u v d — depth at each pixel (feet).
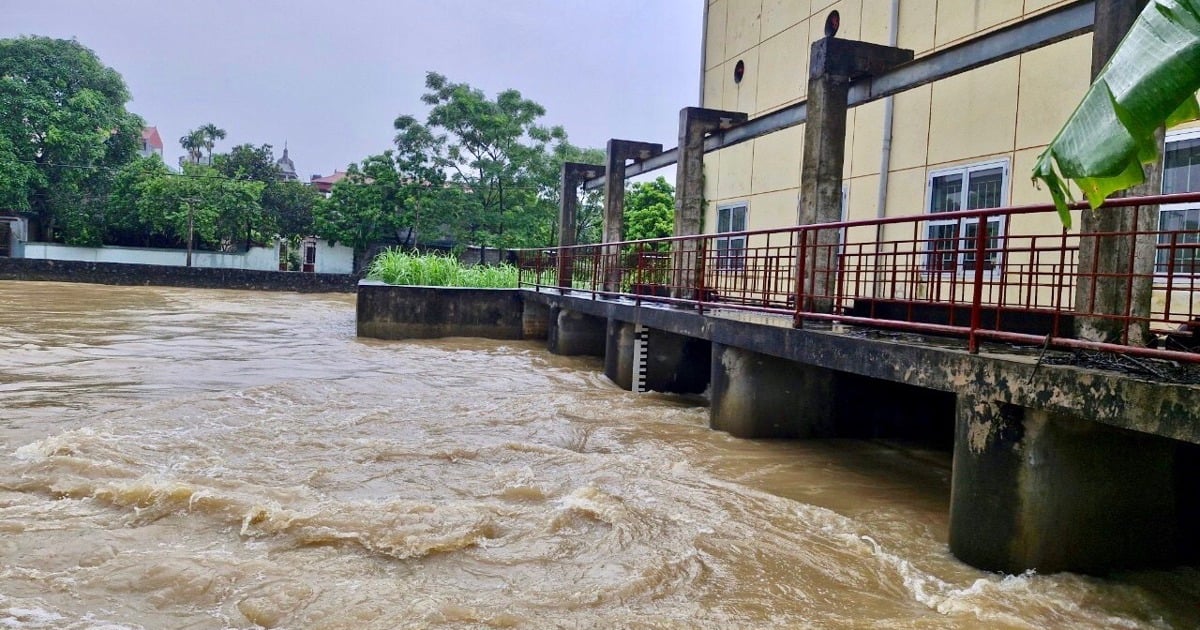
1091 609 13.74
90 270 106.42
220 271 109.50
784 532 17.75
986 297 30.55
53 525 16.88
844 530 17.97
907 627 13.00
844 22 39.86
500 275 64.39
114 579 14.25
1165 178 24.39
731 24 51.39
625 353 37.70
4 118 115.75
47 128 118.11
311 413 28.76
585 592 14.17
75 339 48.34
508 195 102.27
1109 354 16.35
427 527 17.07
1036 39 23.65
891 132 36.14
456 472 21.84
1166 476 15.65
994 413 15.16
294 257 141.08
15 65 118.01
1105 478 15.01
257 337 54.13
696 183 44.80
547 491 20.20
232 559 15.26
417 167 104.78
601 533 17.30
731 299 34.58
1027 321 26.18
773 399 26.99
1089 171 8.91
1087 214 19.17
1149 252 18.24
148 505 18.16
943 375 16.52
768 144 46.29
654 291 43.55
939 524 18.60
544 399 33.22
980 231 15.99
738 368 26.86
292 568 14.93
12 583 14.02
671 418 30.25
